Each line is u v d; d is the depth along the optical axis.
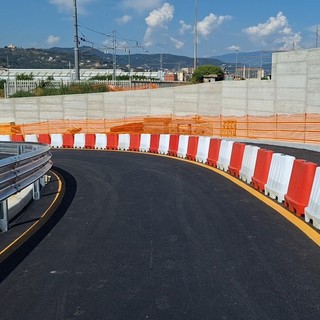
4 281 5.36
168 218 8.15
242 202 9.31
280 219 7.86
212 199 9.69
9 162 7.80
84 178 13.36
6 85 50.81
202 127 30.56
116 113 39.94
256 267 5.58
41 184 11.91
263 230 7.20
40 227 7.79
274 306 4.49
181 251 6.28
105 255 6.21
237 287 4.98
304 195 8.03
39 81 51.88
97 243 6.77
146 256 6.11
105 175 13.82
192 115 36.06
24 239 7.09
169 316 4.34
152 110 38.34
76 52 52.69
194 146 18.02
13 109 43.12
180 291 4.93
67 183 12.53
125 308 4.55
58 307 4.61
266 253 6.09
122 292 4.94
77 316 4.40
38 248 6.61
